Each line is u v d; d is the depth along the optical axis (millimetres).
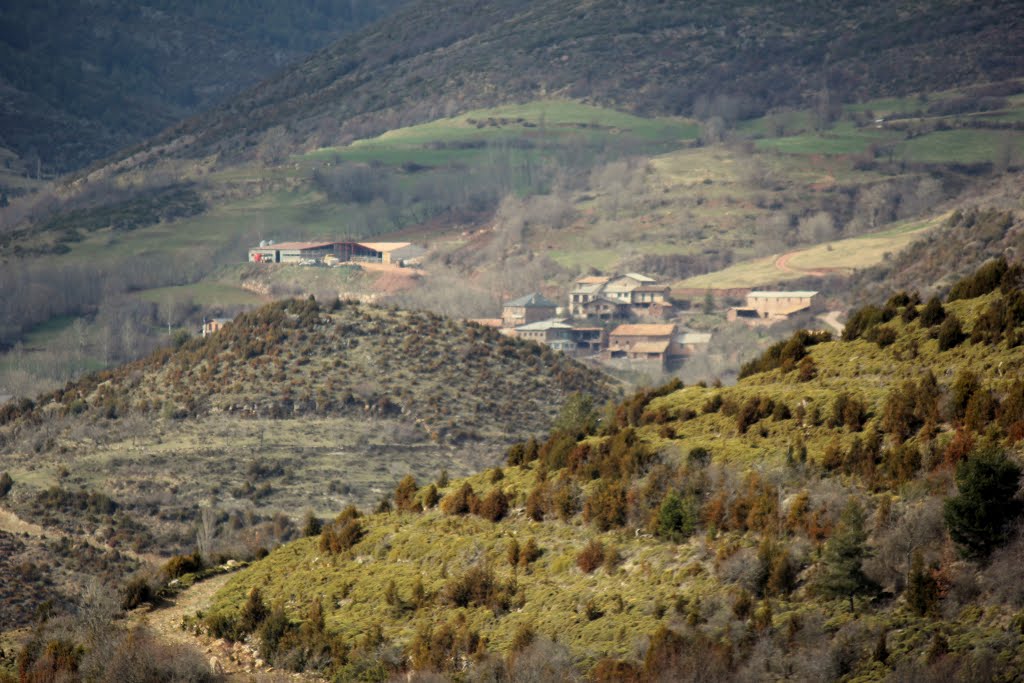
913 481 145625
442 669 144125
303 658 155750
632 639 138000
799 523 145500
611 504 164500
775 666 126875
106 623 170125
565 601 151625
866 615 130500
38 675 154250
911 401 161000
